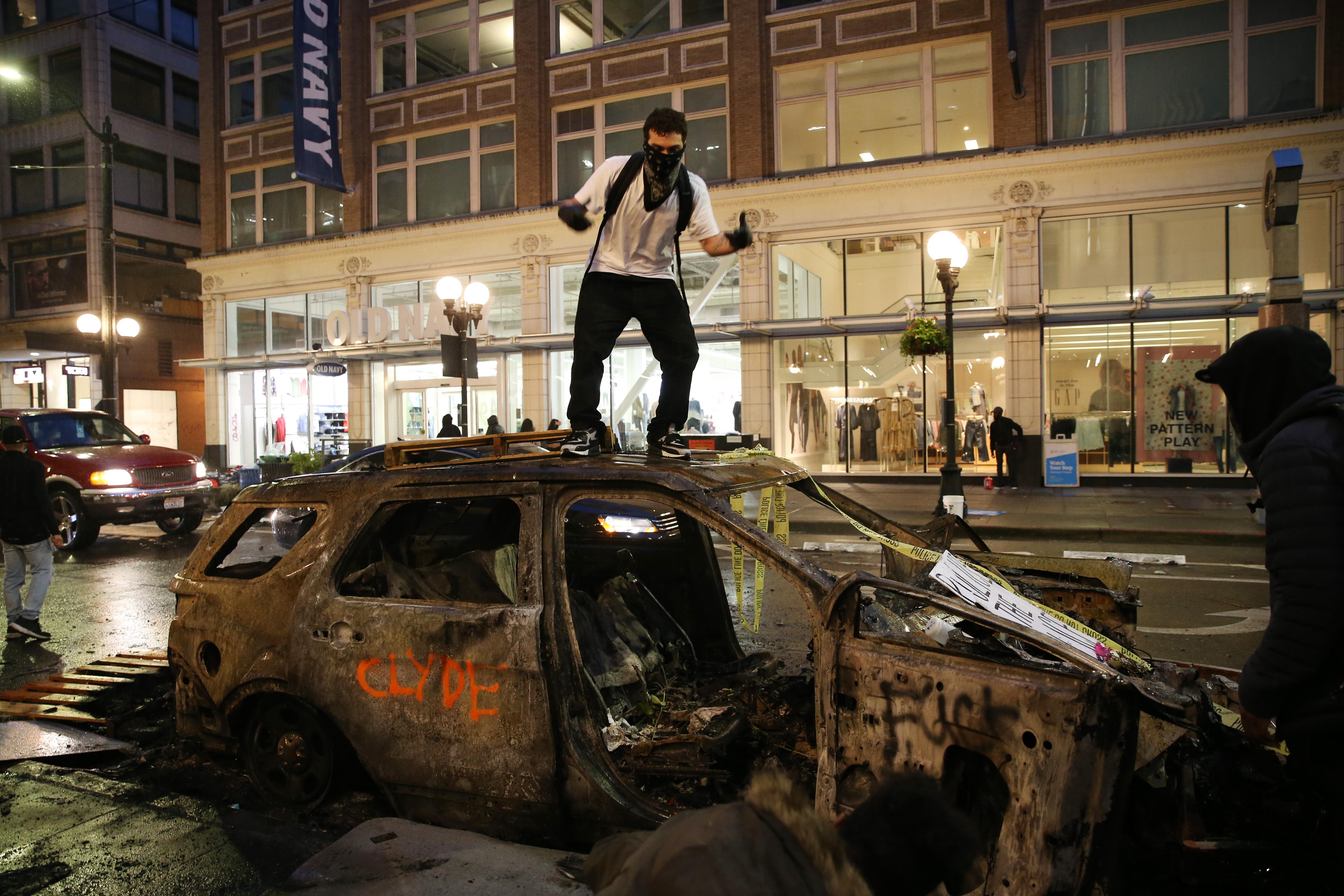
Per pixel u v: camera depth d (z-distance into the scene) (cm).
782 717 333
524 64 2128
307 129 2172
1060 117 1731
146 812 320
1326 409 193
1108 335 1708
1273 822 231
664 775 282
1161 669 265
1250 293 1614
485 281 2214
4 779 359
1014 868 196
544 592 287
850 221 1850
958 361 1839
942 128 1823
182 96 3228
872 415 1895
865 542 1101
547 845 283
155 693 499
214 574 375
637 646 375
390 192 2328
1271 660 193
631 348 2067
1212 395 1658
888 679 223
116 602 828
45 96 3003
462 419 1448
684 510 276
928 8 1798
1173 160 1634
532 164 2130
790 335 1902
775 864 116
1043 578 358
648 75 2027
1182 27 1645
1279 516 193
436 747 289
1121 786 194
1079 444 1722
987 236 1777
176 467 1280
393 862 262
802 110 1914
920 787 127
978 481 1803
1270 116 1594
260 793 345
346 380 2361
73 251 2992
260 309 2516
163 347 3138
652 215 344
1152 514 1268
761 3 1909
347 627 310
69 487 1170
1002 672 208
